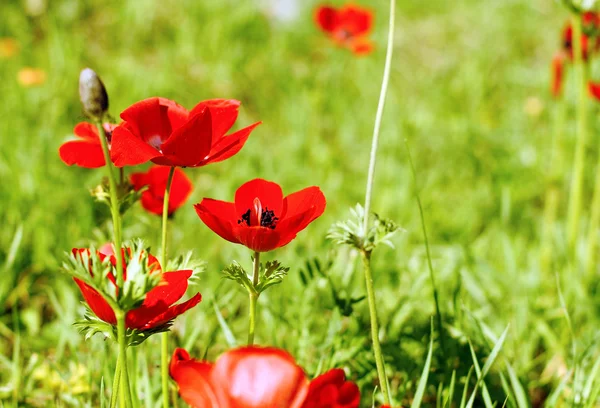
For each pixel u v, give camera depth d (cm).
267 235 113
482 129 224
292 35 314
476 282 145
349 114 243
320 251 145
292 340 134
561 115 162
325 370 129
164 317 113
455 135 223
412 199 180
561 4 142
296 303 135
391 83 277
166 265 117
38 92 224
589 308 141
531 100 244
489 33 321
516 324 141
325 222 172
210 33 289
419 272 143
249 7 309
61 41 248
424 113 240
